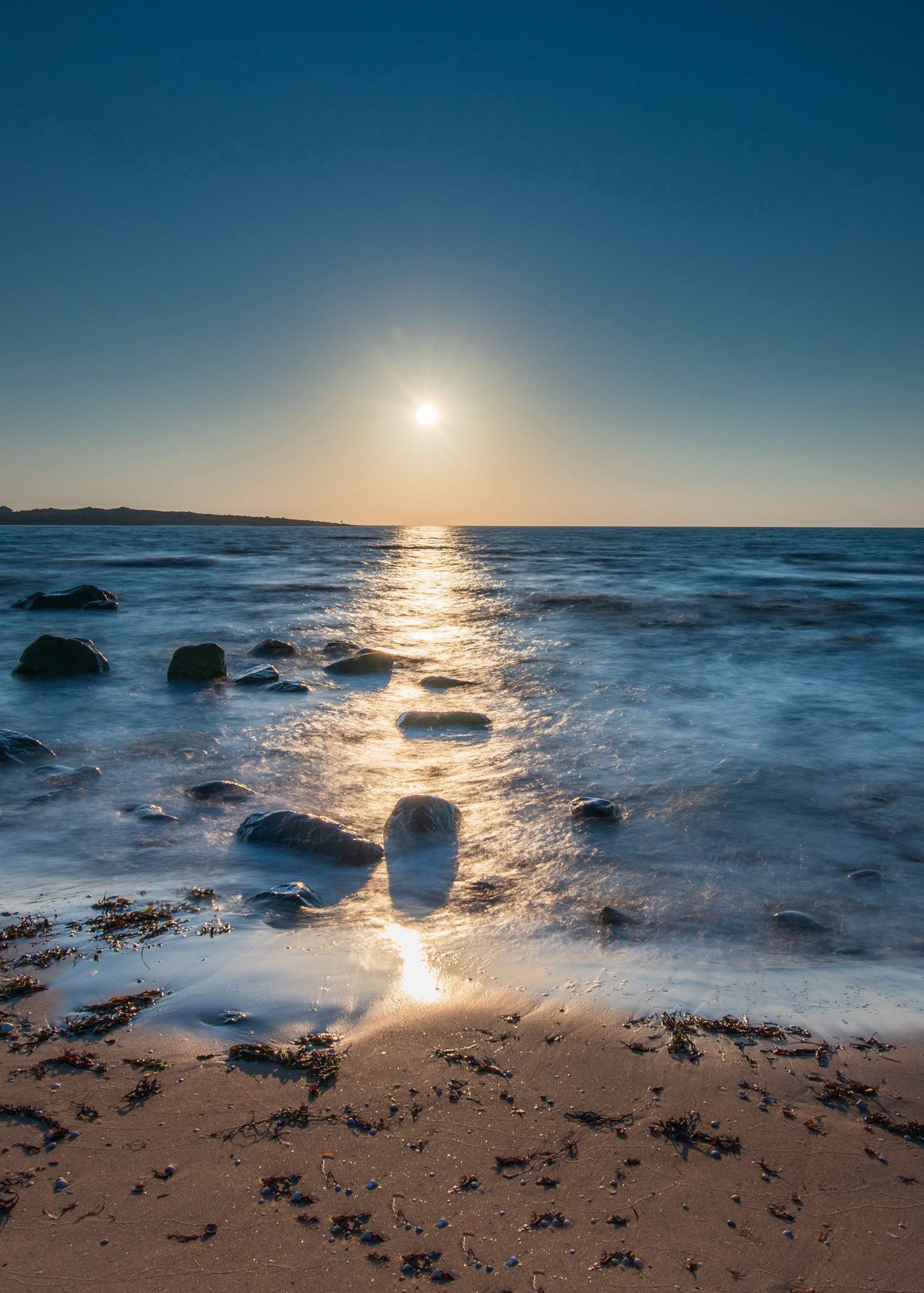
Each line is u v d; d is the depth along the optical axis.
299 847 5.73
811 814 6.62
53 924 4.54
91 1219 2.44
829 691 11.69
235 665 13.96
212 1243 2.37
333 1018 3.61
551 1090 3.14
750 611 22.34
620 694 11.47
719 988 3.96
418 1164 2.72
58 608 21.14
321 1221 2.47
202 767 7.91
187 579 33.38
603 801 6.71
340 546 77.94
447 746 8.71
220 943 4.32
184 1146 2.78
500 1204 2.56
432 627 19.27
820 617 21.11
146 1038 3.42
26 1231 2.39
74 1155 2.72
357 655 13.52
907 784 7.41
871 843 6.02
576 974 4.09
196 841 5.95
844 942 4.52
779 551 68.44
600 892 5.14
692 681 12.47
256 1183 2.61
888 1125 2.98
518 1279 2.28
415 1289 2.24
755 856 5.76
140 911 4.71
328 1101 3.04
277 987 3.86
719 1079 3.23
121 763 8.01
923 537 129.50
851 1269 2.35
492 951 4.32
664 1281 2.29
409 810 6.14
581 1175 2.69
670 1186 2.66
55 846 5.82
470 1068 3.27
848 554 62.09
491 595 27.47
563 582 33.59
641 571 41.09
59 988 3.83
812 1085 3.21
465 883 5.26
